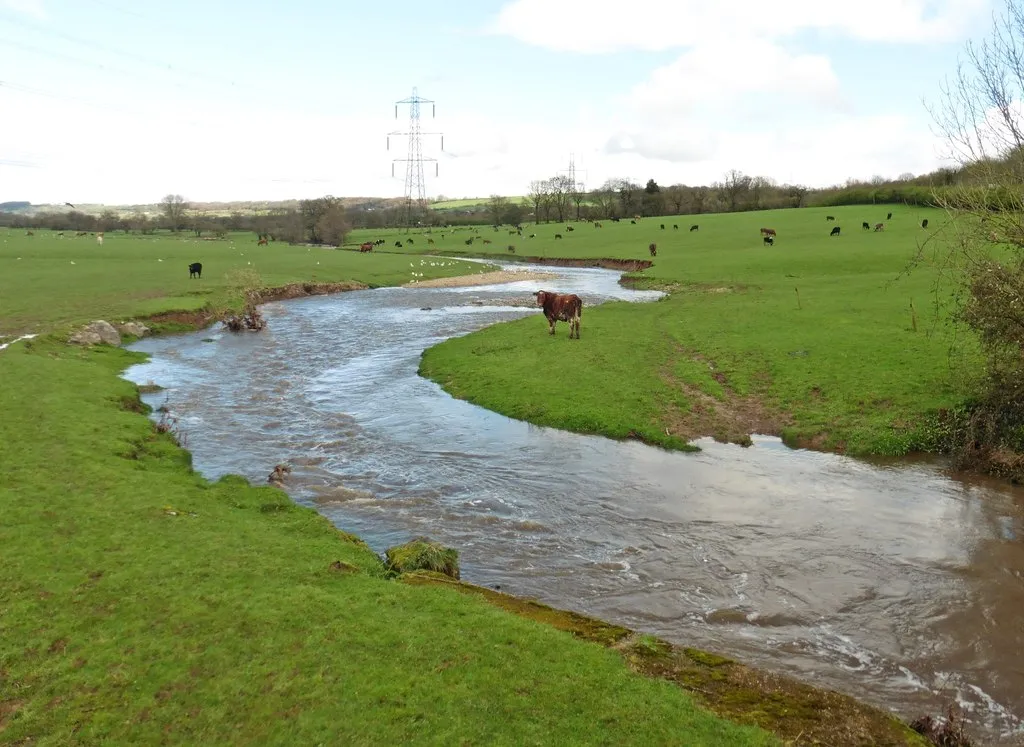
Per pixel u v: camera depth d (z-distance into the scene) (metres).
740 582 11.23
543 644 8.50
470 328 36.41
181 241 103.62
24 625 8.60
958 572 11.41
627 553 12.27
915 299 32.44
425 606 9.42
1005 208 13.90
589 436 18.89
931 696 8.47
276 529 12.24
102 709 7.23
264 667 7.86
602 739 6.84
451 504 14.45
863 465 16.42
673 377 23.19
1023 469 15.01
